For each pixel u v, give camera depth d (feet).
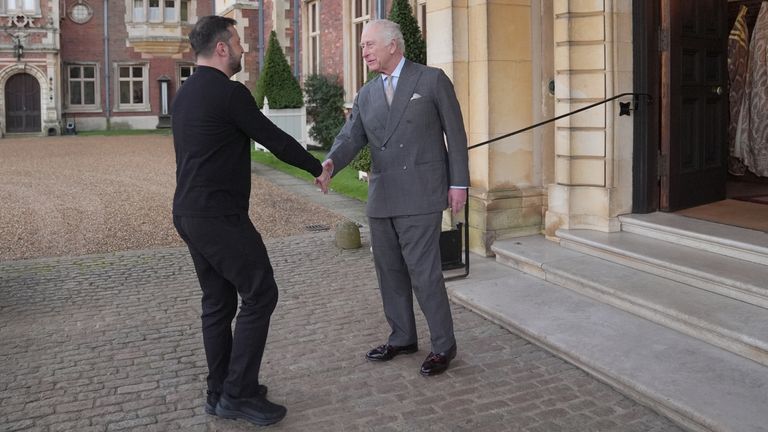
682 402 10.12
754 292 12.76
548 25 18.58
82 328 15.08
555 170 18.13
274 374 12.40
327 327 14.85
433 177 12.05
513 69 18.63
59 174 42.24
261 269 10.45
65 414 10.98
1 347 13.92
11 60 86.53
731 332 11.68
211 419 10.81
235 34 10.59
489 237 18.70
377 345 13.71
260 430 10.39
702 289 13.83
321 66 56.29
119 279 19.06
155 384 12.15
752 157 21.86
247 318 10.50
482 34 18.40
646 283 14.40
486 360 12.76
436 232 12.14
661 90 17.24
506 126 18.74
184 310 16.34
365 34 12.01
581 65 17.16
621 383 11.15
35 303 16.87
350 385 11.89
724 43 18.40
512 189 18.95
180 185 10.28
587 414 10.62
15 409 11.16
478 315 15.11
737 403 10.03
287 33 62.95
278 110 52.90
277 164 46.93
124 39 95.91
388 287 12.99
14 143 69.97
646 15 16.78
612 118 16.94
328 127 51.08
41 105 88.58
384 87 12.30
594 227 17.48
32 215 28.45
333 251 21.94
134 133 88.43
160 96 97.71
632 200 17.44
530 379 11.91
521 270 17.25
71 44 93.71
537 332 13.23
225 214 10.19
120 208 30.14
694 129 17.94
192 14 98.32
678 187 17.53
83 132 91.30
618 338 12.71
